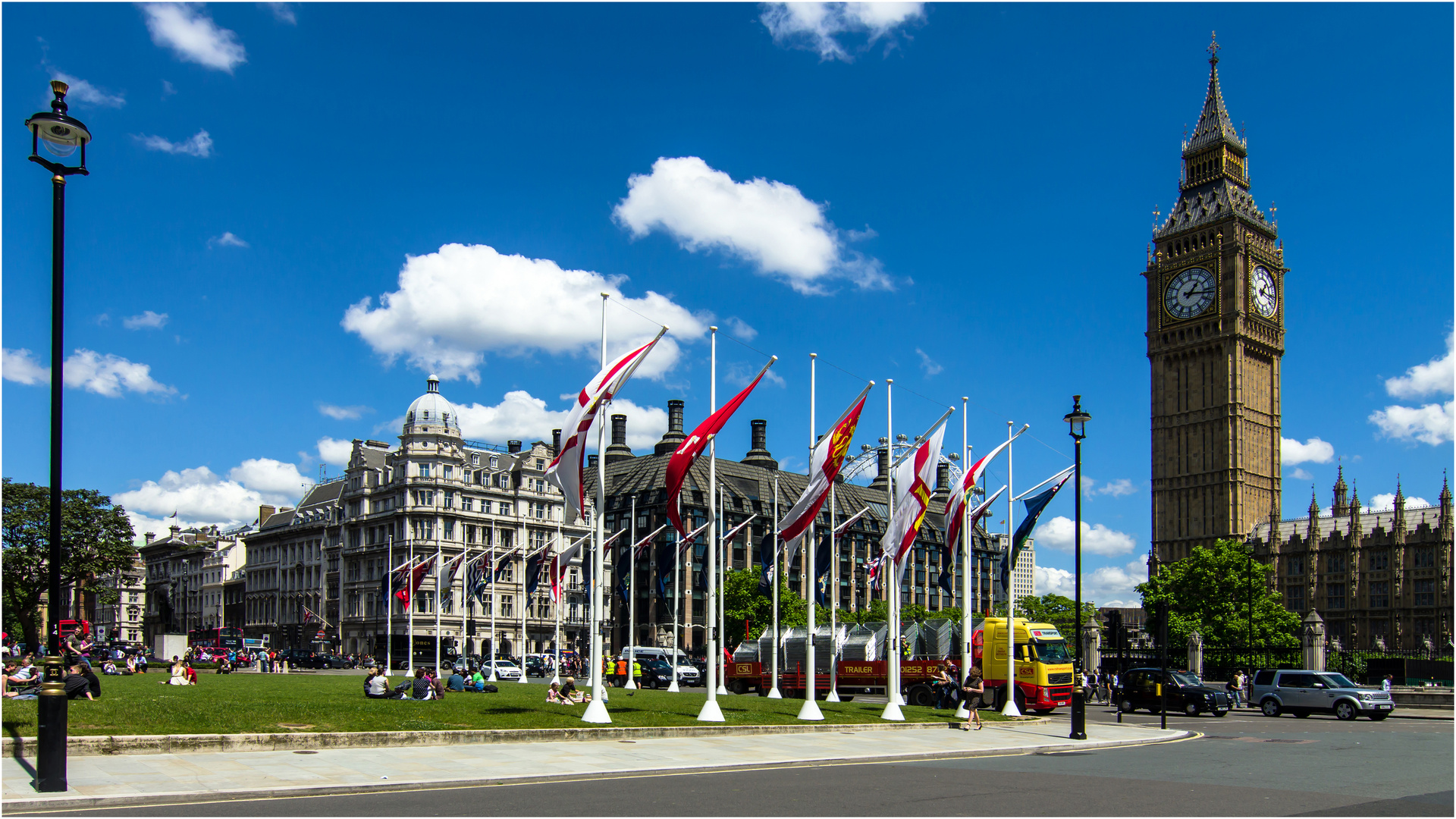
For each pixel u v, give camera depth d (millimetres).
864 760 29156
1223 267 160000
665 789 22453
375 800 20391
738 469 162875
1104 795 22188
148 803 19594
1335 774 26984
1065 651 50875
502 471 143000
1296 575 151875
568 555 61750
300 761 25547
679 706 45219
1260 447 159750
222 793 20234
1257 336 160000
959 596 187750
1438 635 137250
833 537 53750
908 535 44125
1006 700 50719
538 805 19953
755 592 117000
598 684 36000
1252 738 41094
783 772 26094
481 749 29453
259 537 165250
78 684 34469
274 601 160875
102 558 96688
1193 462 160250
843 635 63594
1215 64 169625
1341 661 87500
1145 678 59719
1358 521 146625
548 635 142000
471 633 122875
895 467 46250
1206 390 160250
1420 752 34219
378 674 44406
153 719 29266
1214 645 118500
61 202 21734
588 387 35625
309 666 114438
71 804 19062
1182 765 28984
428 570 81812
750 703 49625
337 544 147250
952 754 31641
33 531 91688
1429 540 139750
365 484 142750
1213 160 165375
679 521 36719
